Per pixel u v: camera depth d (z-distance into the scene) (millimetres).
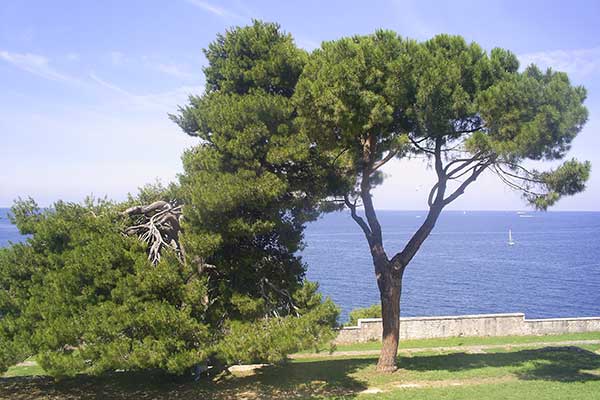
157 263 13469
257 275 14977
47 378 15773
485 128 13953
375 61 13305
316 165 14914
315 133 14023
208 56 15961
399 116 14336
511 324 23234
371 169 15234
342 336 22328
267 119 13883
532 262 80000
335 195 15914
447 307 43875
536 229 190875
